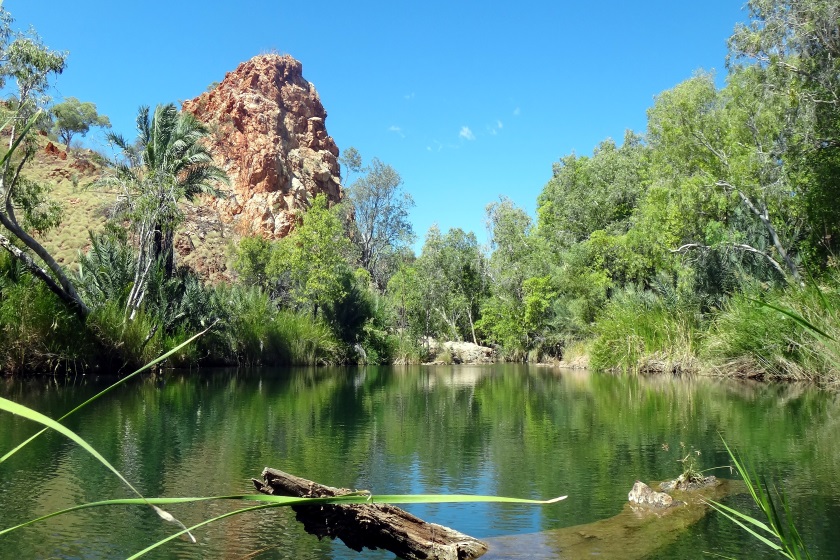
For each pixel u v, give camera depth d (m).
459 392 13.12
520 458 5.58
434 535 3.16
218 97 65.44
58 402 10.08
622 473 4.93
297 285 32.03
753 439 6.39
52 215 17.45
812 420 7.77
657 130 23.92
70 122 53.16
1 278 15.90
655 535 3.39
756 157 18.47
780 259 17.84
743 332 14.88
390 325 36.59
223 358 23.58
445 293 41.88
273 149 61.34
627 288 23.33
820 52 17.59
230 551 3.20
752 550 3.13
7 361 15.18
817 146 17.95
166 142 23.33
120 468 5.12
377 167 61.34
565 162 43.34
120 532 3.51
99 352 16.97
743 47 18.58
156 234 21.95
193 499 1.21
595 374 19.08
